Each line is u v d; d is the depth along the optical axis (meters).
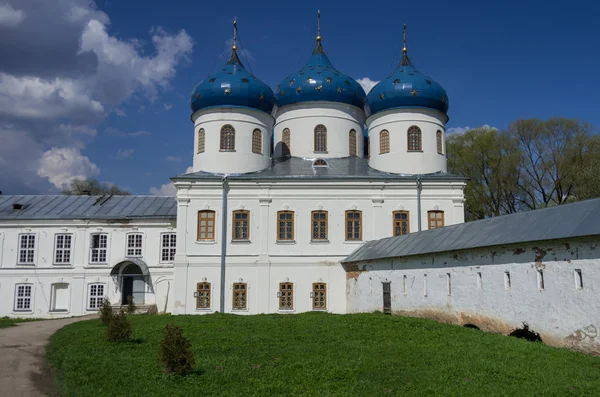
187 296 35.66
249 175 37.75
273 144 47.66
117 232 42.09
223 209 36.59
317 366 15.47
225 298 35.78
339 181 37.12
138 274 41.22
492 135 56.72
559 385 12.91
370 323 22.67
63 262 41.69
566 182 52.84
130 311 38.44
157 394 13.00
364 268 33.22
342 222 36.94
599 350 16.28
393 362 15.58
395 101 39.91
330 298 36.06
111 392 13.25
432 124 40.25
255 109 39.16
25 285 41.47
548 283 18.53
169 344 14.84
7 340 22.45
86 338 21.48
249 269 36.19
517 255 20.16
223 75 39.06
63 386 14.02
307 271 36.34
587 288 16.88
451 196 37.47
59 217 41.91
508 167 54.94
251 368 15.37
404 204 37.28
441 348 17.34
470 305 22.78
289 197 37.06
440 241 25.80
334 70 44.44
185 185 36.66
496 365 14.80
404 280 28.36
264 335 20.92
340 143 42.84
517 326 19.94
